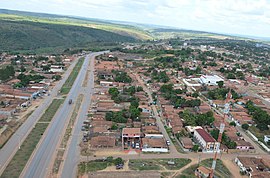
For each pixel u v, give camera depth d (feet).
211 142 418.51
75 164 359.46
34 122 485.56
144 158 386.73
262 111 555.28
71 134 446.19
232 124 531.09
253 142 470.39
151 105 618.44
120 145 419.95
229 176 355.15
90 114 537.24
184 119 520.01
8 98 593.42
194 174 351.25
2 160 356.79
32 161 359.46
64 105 584.40
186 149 421.18
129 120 511.81
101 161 369.71
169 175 343.67
